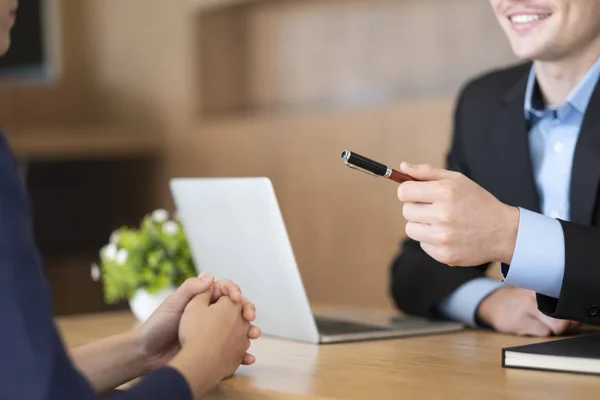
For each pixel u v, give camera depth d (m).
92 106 6.38
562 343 1.69
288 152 5.04
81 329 2.29
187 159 5.71
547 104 2.33
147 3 5.93
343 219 4.75
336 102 5.10
